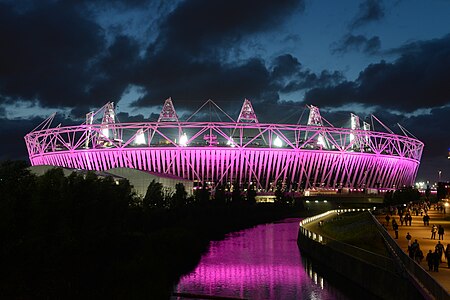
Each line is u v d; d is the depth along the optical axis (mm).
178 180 152000
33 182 67062
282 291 52625
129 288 48906
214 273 63312
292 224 143250
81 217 65500
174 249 72000
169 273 61562
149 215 91875
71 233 59281
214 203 130500
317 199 198125
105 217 70625
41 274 49469
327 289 53562
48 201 60188
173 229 82500
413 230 62938
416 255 38719
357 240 66812
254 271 64500
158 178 142875
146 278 53312
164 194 121938
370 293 45531
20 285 45625
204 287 55094
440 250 35594
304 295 50812
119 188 85000
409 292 35938
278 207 180625
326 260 62156
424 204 108625
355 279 49906
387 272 41344
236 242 96188
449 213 94375
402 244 49969
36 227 56875
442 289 24438
